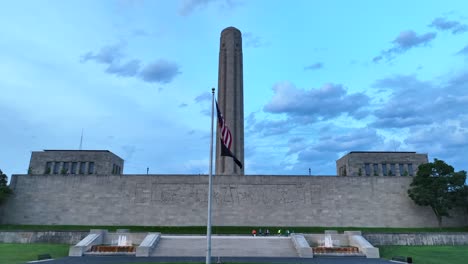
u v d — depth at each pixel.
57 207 68.00
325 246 45.31
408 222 67.00
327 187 68.88
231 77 82.44
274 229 65.12
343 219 67.31
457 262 36.94
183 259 35.59
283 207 67.81
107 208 67.94
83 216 67.62
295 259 37.06
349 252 41.62
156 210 67.75
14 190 68.88
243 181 69.06
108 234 46.62
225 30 86.69
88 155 78.12
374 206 67.94
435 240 50.94
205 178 69.31
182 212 67.62
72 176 69.56
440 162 65.25
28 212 67.81
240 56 85.50
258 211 67.56
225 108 80.56
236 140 79.06
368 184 69.06
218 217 67.19
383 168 77.62
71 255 39.38
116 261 33.72
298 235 45.56
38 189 69.00
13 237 49.94
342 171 83.12
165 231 63.03
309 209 67.75
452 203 63.09
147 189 68.88
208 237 25.91
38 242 49.41
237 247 42.78
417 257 39.94
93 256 38.78
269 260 35.69
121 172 86.12
